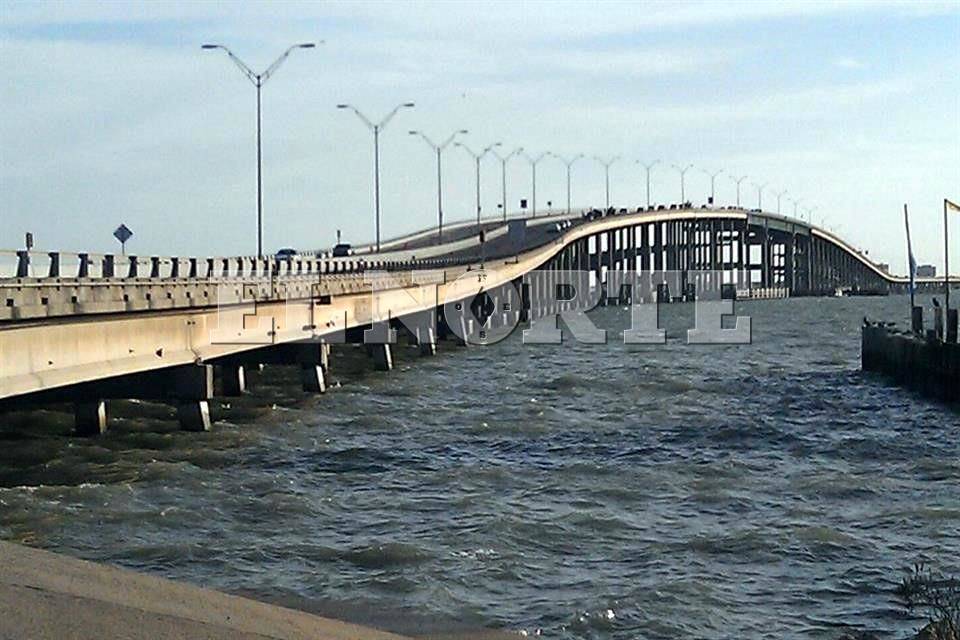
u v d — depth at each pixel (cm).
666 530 3722
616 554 3416
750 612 2870
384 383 9050
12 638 1703
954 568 3253
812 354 12562
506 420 6588
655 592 2994
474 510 3997
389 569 3192
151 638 1775
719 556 3397
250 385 8556
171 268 6372
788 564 3309
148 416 6350
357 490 4394
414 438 5850
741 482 4572
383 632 2247
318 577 3100
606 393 8219
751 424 6275
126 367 5038
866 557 3391
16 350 4138
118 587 2148
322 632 2073
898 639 2642
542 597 2956
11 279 4525
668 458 5209
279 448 5403
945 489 4438
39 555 2341
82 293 4728
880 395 7969
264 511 3959
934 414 6869
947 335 7844
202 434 5747
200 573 3144
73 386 5591
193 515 3866
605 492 4322
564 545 3516
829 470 4875
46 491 4203
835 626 2759
